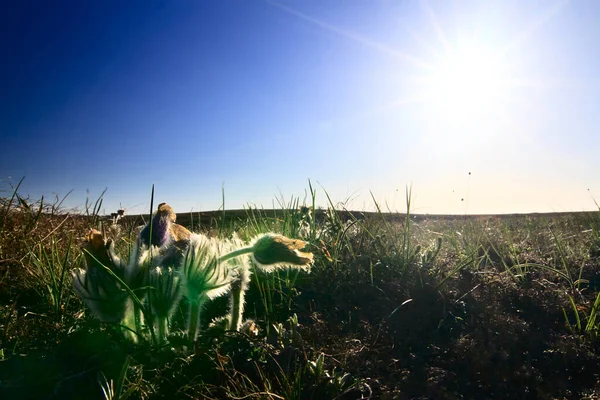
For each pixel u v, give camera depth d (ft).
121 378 0.71
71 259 1.40
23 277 1.30
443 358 0.96
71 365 0.80
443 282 1.24
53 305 1.08
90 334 0.88
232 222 1.91
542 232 1.95
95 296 0.83
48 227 1.62
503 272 1.41
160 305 0.86
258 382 0.83
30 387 0.75
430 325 1.09
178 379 0.81
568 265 1.48
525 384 0.87
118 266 0.86
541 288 1.29
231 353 0.88
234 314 0.97
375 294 1.22
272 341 0.93
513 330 1.05
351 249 1.41
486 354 0.94
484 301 1.18
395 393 0.82
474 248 1.58
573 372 0.90
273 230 1.68
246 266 0.99
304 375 0.83
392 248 1.44
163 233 0.97
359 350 0.95
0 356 0.85
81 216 1.83
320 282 1.28
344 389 0.83
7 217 1.57
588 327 1.05
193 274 0.86
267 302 1.22
